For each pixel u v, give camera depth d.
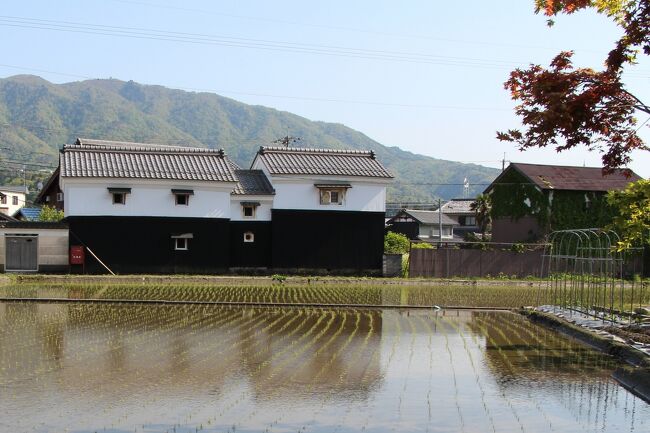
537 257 36.69
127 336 15.41
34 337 14.98
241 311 20.72
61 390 10.18
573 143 8.95
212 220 33.44
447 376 11.93
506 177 44.81
